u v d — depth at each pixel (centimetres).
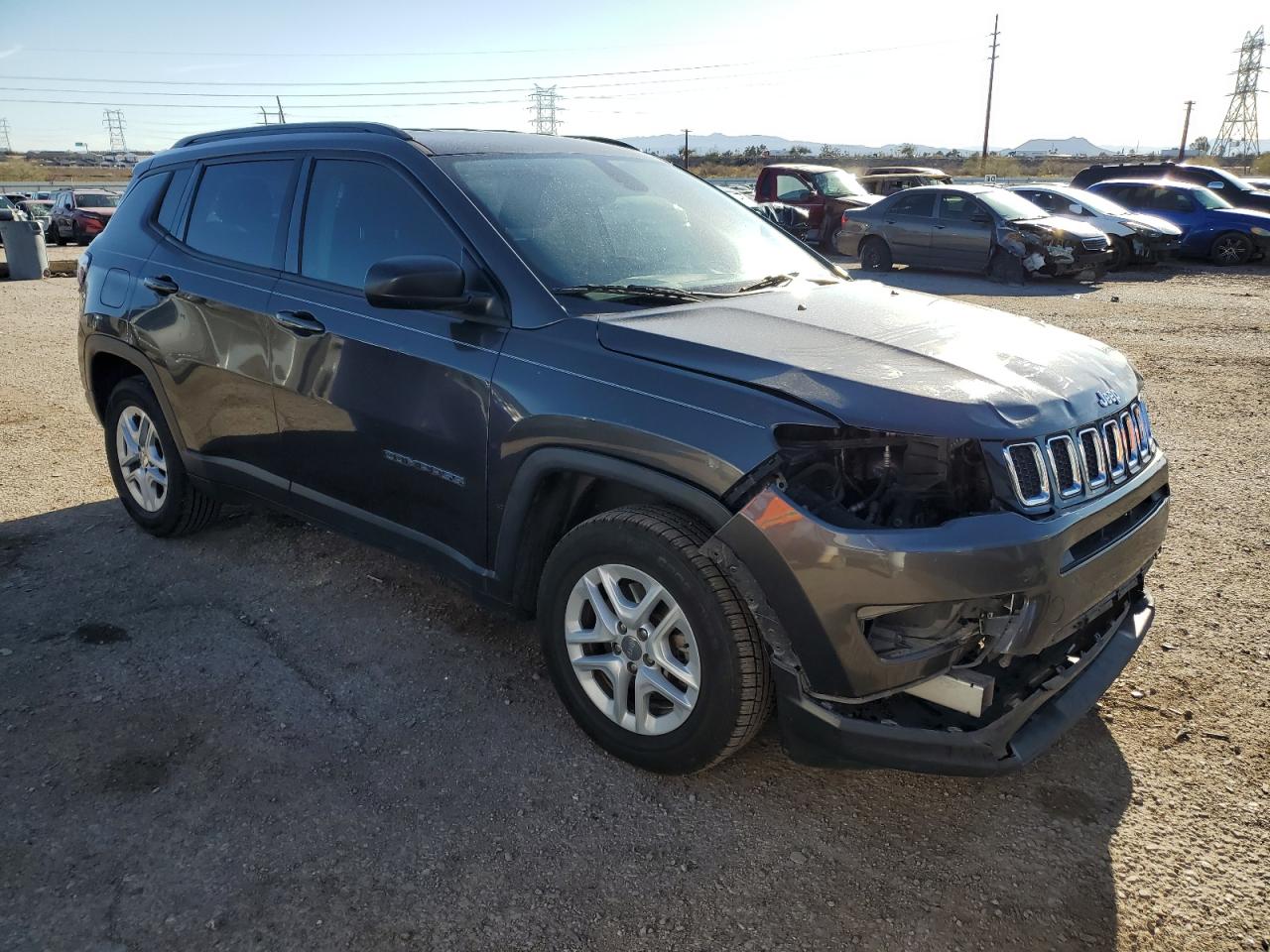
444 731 308
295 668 344
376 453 337
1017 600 238
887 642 243
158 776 283
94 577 417
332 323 344
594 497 308
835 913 236
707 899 240
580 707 296
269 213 384
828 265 399
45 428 653
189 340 401
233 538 460
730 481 247
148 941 224
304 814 268
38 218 2884
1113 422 275
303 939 226
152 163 459
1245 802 276
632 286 317
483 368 300
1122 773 290
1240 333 1019
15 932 226
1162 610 391
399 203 338
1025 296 1335
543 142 387
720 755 267
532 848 257
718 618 255
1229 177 1952
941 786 284
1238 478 554
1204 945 226
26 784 279
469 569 319
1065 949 226
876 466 245
